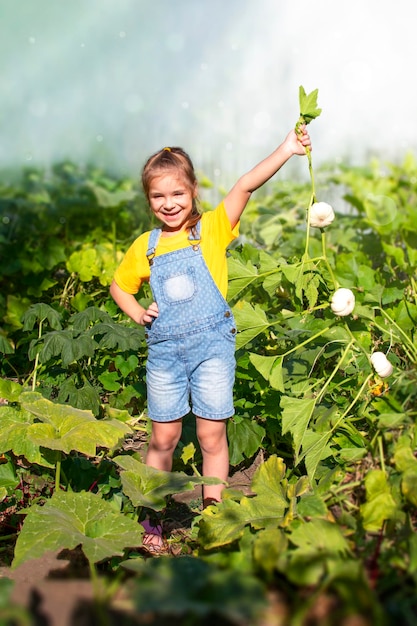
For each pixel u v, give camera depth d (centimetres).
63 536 242
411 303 362
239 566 225
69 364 366
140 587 203
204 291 284
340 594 196
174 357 287
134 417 371
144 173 282
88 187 602
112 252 533
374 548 226
